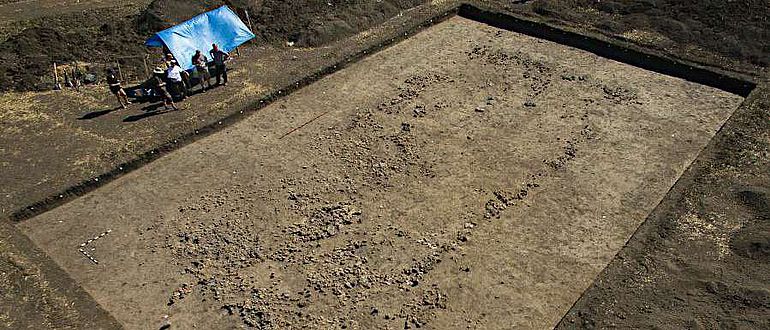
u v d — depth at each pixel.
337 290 15.48
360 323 14.62
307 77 24.55
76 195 19.19
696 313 13.66
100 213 18.53
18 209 18.06
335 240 17.06
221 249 16.92
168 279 16.09
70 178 19.39
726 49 25.02
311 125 22.20
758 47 24.83
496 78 24.53
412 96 23.55
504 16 28.75
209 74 23.97
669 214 16.83
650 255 15.51
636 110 22.12
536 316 14.63
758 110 20.83
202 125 21.75
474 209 17.94
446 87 24.06
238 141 21.55
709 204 17.03
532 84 23.97
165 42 23.84
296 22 28.34
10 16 29.28
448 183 19.00
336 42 27.66
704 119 21.45
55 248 17.25
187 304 15.34
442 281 15.65
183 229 17.70
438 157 20.14
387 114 22.53
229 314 15.03
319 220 17.77
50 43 25.75
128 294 15.70
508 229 17.20
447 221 17.55
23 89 24.06
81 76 24.61
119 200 19.03
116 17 28.42
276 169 20.02
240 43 25.81
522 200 18.22
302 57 26.23
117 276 16.25
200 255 16.77
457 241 16.86
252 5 29.03
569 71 24.84
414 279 15.69
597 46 26.23
